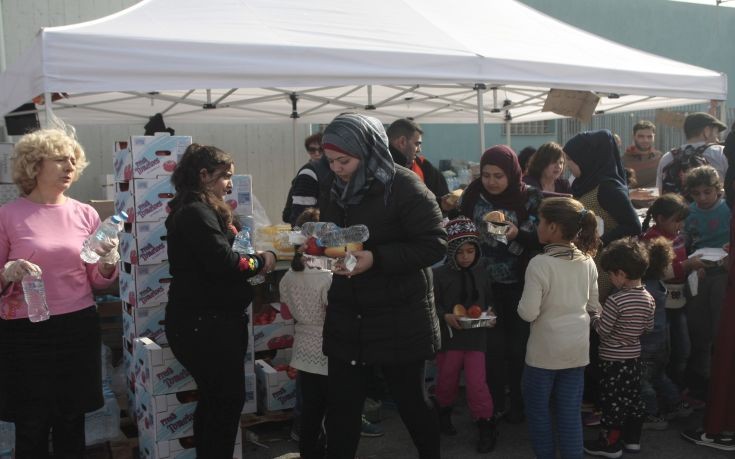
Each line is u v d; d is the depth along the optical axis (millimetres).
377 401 4789
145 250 3928
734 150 4902
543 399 3723
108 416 3980
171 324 3369
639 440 4285
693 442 4371
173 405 3738
